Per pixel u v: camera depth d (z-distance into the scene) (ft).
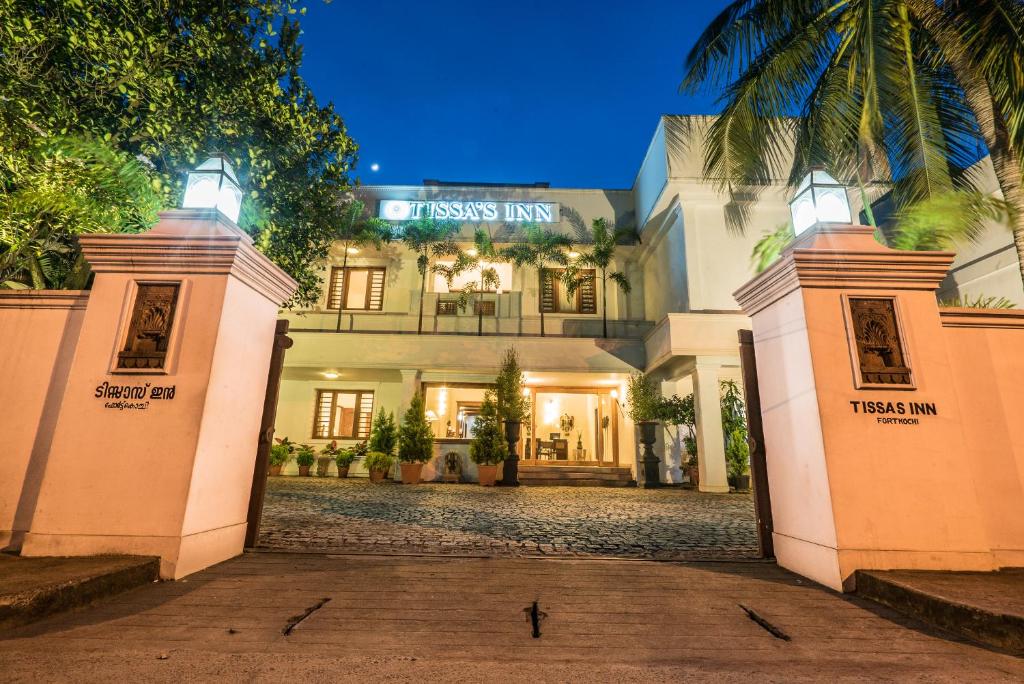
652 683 5.43
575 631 7.10
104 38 13.20
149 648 6.13
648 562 11.78
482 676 5.54
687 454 41.75
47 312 11.94
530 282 50.08
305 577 9.84
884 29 20.56
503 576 10.18
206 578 9.66
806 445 10.75
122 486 10.01
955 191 22.41
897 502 9.93
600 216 49.67
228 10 16.67
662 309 44.39
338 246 47.96
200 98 17.12
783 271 11.48
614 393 48.52
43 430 11.28
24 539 9.96
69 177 14.16
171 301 11.00
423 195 49.88
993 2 17.30
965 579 8.75
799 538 10.87
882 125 22.91
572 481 43.14
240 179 18.51
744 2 25.45
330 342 42.04
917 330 10.86
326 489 31.71
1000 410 11.30
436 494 29.86
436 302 45.39
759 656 6.28
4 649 5.96
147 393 10.44
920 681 5.59
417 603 8.29
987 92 18.81
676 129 39.42
